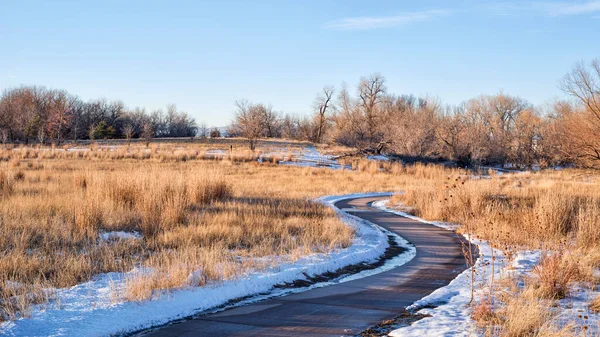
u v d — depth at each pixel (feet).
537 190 87.30
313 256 37.70
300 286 30.91
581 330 22.08
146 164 146.30
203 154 172.24
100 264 32.19
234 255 36.81
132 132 298.97
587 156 137.28
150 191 53.57
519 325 21.42
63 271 29.53
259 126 275.80
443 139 198.70
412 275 34.71
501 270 34.58
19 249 33.55
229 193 70.64
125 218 46.91
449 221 64.39
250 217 51.37
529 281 30.58
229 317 24.40
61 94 300.81
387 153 205.67
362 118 258.37
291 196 82.12
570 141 141.59
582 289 30.17
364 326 23.13
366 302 27.40
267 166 162.09
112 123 317.22
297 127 362.33
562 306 26.63
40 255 33.27
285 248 40.40
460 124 212.02
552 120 208.44
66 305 24.17
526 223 51.31
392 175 157.69
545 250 38.19
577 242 44.01
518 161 220.23
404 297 28.63
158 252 36.11
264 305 26.58
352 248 42.50
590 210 53.67
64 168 119.14
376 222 63.31
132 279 27.71
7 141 235.61
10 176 71.61
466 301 27.45
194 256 32.89
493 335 21.24
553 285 29.01
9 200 53.01
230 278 29.86
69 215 45.60
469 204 66.74
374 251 42.11
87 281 28.96
